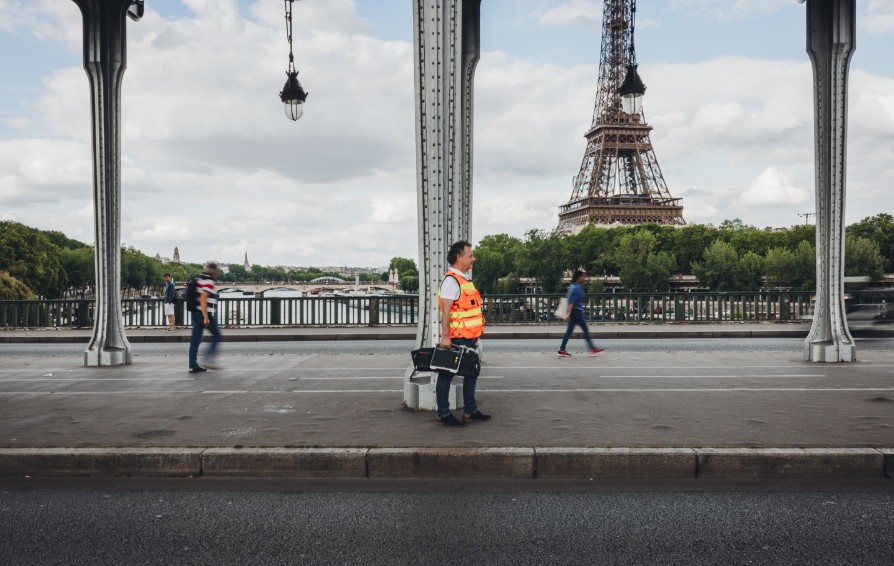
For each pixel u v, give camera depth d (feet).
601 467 20.54
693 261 359.46
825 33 42.80
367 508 18.08
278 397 31.73
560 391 32.65
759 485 19.76
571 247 361.51
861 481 20.08
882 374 38.09
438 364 24.84
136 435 23.66
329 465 20.85
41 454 21.20
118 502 18.69
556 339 70.44
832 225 44.14
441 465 20.68
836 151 43.34
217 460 21.02
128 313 86.99
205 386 35.58
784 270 303.27
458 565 14.62
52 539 16.16
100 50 43.34
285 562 14.85
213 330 43.39
